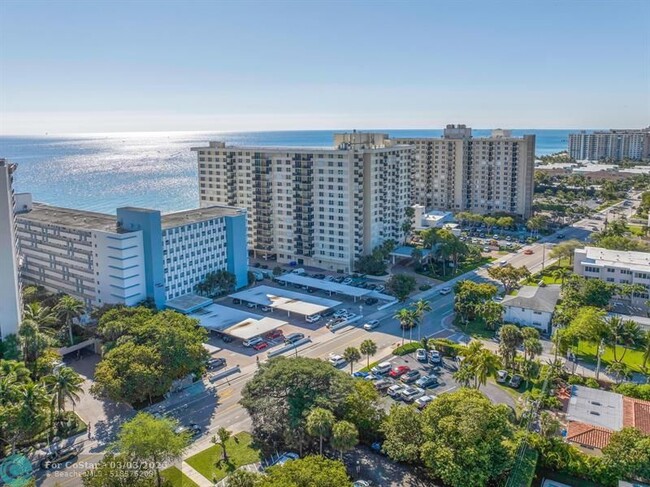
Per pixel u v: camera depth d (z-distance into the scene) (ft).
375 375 328.90
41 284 482.69
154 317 350.23
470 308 409.49
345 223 547.08
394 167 592.60
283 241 600.80
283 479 194.49
